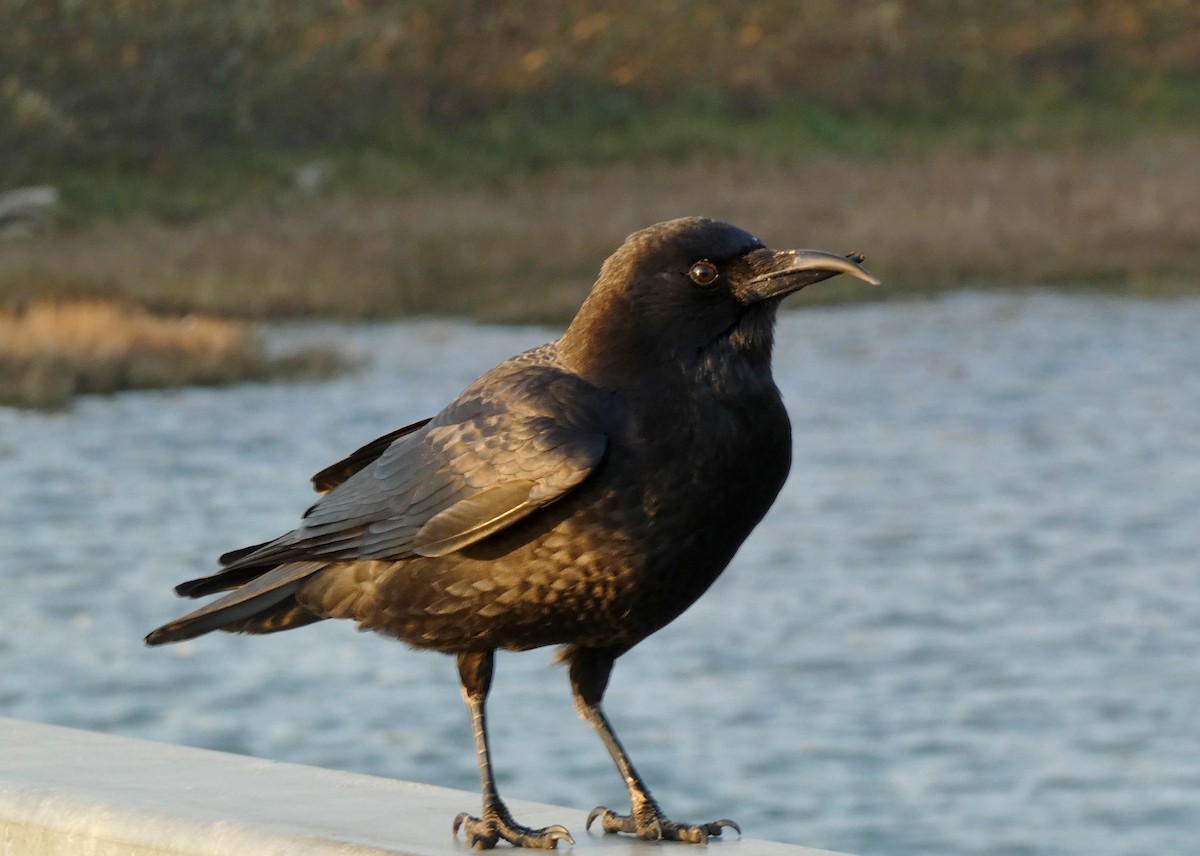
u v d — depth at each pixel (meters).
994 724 11.46
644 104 48.34
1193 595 14.61
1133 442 20.84
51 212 38.06
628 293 4.70
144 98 43.12
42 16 43.62
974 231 36.72
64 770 4.88
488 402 4.77
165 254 34.84
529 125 46.38
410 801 4.72
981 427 21.86
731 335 4.70
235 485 18.75
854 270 4.58
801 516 17.66
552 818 4.80
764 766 10.72
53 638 13.53
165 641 5.14
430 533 4.67
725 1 52.56
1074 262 34.66
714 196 40.41
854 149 46.44
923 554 16.12
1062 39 53.91
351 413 22.73
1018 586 14.94
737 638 13.60
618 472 4.57
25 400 23.50
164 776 4.83
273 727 11.59
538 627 4.70
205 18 45.31
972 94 51.22
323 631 14.28
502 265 34.84
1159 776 10.55
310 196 41.06
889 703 11.97
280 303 32.03
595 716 4.83
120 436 21.45
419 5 49.12
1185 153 45.38
